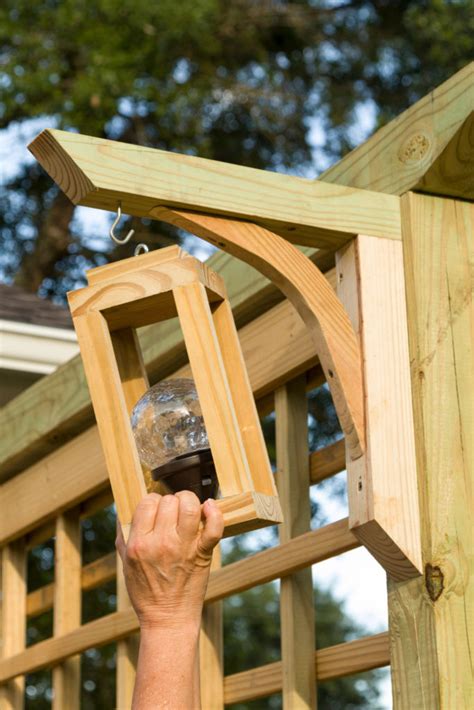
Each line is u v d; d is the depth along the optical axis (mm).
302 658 2207
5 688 3287
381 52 10445
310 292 1835
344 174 2082
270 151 10414
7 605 3342
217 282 1747
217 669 2475
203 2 9789
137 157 1729
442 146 1853
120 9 9617
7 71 9539
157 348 2678
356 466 1818
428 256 1904
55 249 10414
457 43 9953
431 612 1738
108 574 3020
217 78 10094
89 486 2938
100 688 8117
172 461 1661
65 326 4973
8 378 4723
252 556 2301
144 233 10258
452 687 1709
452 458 1817
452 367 1863
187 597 1539
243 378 1727
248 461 1691
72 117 9469
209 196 1774
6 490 3357
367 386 1822
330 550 2068
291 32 10570
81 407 2918
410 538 1774
